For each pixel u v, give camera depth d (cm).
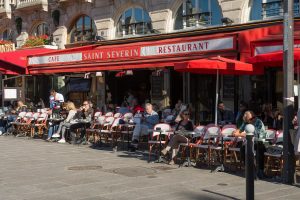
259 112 1529
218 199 756
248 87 1595
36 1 2442
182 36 1722
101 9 2141
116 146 1353
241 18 1611
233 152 1038
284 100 884
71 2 2289
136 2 1975
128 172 997
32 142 1591
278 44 1021
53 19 2400
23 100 2373
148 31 1927
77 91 2272
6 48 2433
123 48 1431
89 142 1552
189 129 1139
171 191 814
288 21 875
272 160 971
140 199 754
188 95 1780
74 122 1545
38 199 753
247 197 660
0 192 805
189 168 1052
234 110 1620
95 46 1692
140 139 1366
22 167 1067
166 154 1154
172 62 1306
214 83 1694
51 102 1898
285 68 880
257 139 938
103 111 1931
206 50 1223
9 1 2730
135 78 2016
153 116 1349
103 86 2131
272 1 1548
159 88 1886
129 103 1922
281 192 807
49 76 2431
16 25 2672
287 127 883
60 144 1530
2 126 1897
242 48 1133
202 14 1755
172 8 1847
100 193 796
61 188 838
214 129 1067
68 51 1611
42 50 2016
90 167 1062
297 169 999
